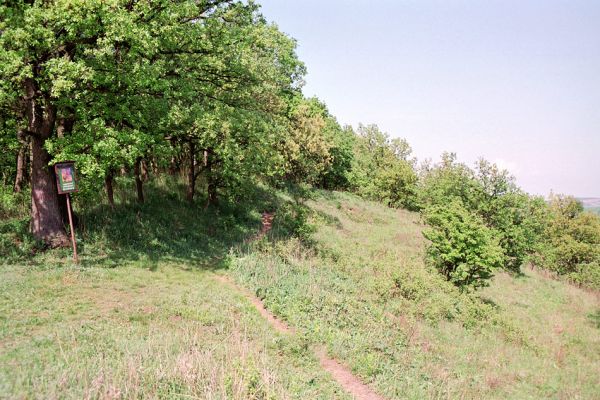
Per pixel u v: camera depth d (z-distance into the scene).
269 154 22.91
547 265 44.78
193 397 7.23
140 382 7.29
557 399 12.67
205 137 18.78
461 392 11.23
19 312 9.77
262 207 29.17
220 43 16.64
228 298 13.27
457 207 23.62
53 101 14.12
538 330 20.27
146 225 18.53
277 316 13.05
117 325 9.91
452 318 18.50
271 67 20.67
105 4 12.91
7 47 12.81
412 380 10.98
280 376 8.83
